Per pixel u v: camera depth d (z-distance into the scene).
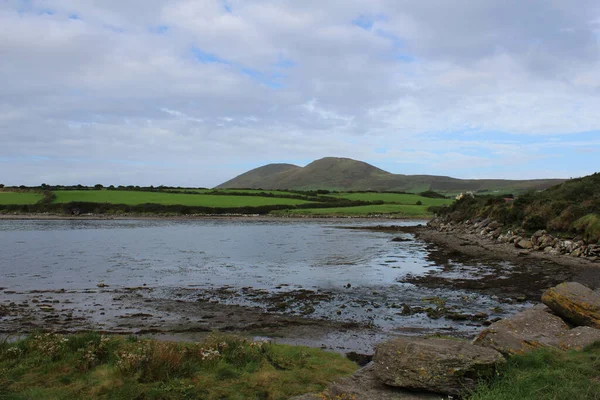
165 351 8.76
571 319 9.65
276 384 8.00
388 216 111.56
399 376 6.78
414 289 20.19
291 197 147.50
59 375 8.17
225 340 10.29
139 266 27.84
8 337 12.07
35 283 21.62
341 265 28.83
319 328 13.45
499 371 6.74
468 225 57.03
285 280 22.97
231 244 43.34
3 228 62.75
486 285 20.81
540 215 39.16
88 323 13.95
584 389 6.06
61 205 102.06
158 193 133.62
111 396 7.15
